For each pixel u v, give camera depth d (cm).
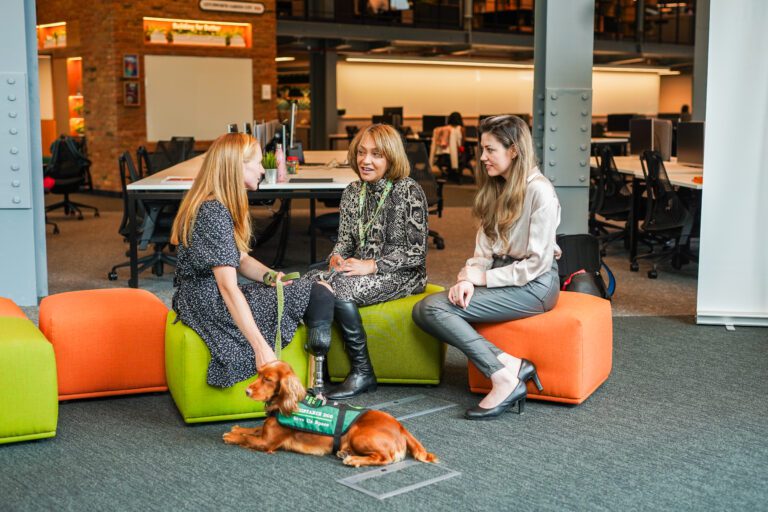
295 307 326
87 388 350
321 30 1600
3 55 516
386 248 373
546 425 325
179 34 1305
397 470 279
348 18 1745
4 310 353
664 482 272
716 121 477
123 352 352
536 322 342
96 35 1281
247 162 312
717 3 469
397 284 367
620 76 2261
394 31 1669
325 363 370
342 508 251
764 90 471
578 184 543
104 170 1302
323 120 1831
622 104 2278
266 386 283
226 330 317
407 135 1698
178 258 321
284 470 279
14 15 516
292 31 1563
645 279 638
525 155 338
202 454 293
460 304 336
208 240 305
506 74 2125
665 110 2347
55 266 689
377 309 365
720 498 260
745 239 483
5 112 518
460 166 1555
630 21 2061
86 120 1330
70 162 991
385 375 371
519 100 2153
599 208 770
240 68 1362
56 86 1424
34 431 301
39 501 255
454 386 376
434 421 329
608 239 773
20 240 532
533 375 340
